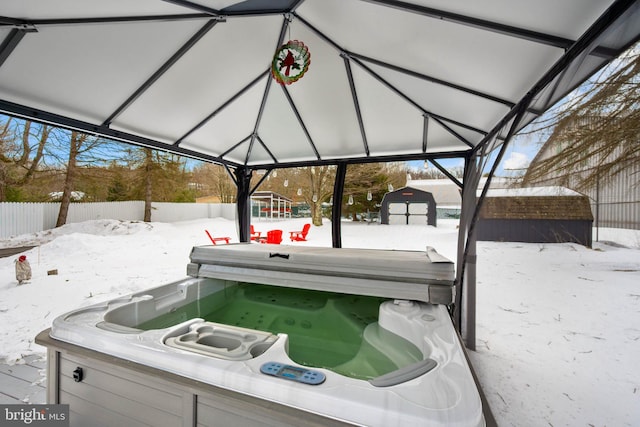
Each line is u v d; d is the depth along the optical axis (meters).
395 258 1.92
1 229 7.73
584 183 5.83
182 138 2.97
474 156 2.87
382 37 1.68
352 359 1.53
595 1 0.91
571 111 4.64
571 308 3.61
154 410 0.98
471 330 2.44
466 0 1.12
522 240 8.05
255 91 2.48
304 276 2.08
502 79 1.60
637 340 2.69
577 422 1.61
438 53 1.61
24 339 2.37
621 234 7.27
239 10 1.55
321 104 2.65
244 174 4.38
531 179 6.27
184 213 12.14
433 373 0.88
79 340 1.16
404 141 3.06
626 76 3.92
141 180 11.07
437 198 12.51
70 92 1.92
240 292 2.53
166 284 2.02
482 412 0.73
